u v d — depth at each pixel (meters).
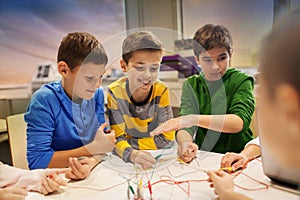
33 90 1.82
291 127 0.29
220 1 1.59
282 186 0.60
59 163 0.87
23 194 0.64
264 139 0.34
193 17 1.73
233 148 1.05
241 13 1.50
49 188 0.67
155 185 0.69
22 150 1.19
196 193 0.64
